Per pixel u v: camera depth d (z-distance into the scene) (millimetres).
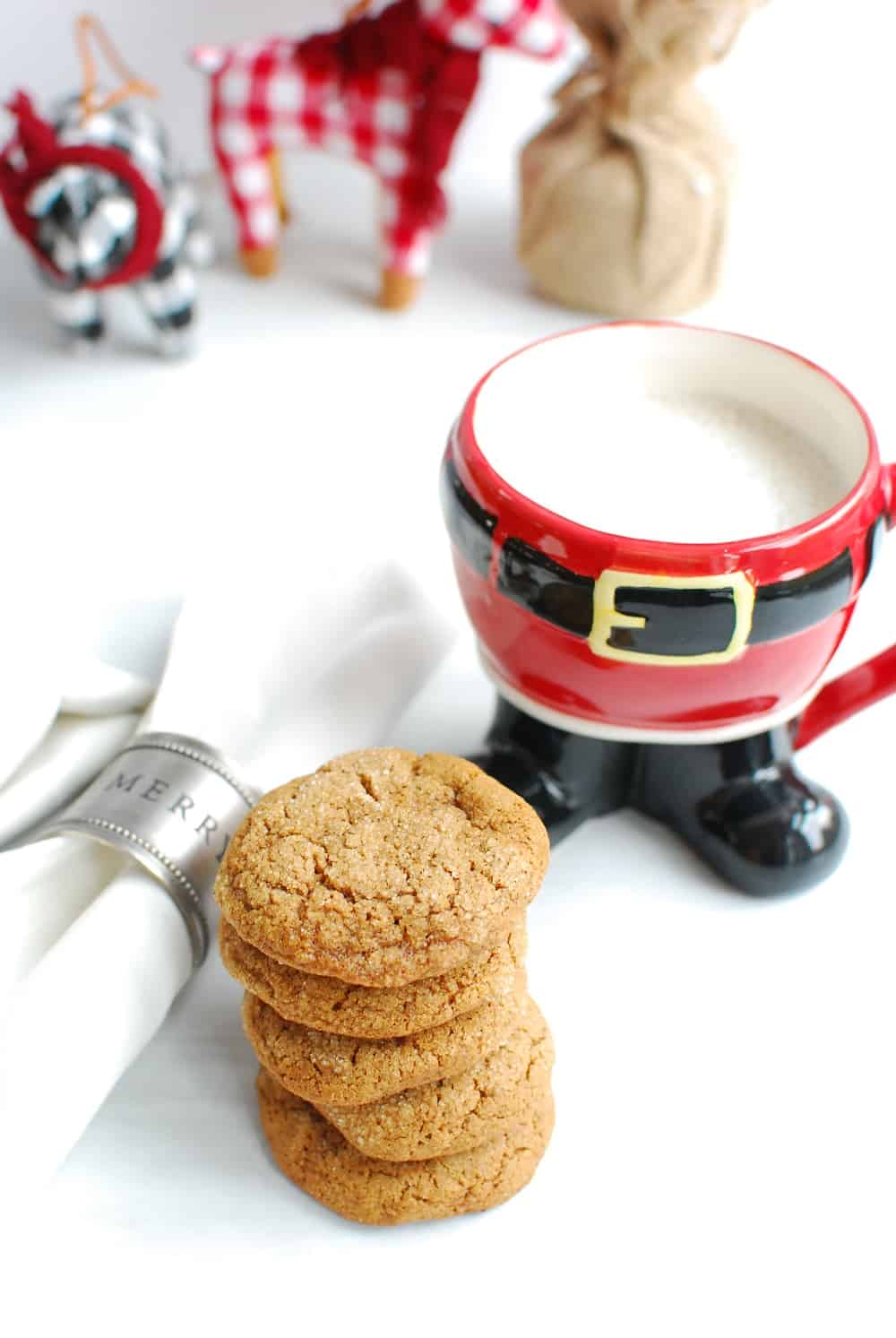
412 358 705
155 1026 448
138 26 773
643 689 450
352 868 411
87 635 554
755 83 831
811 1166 444
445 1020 409
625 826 519
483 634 474
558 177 692
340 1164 432
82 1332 415
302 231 784
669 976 480
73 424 666
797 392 481
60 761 493
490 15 652
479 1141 425
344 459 648
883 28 807
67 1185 439
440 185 694
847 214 790
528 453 473
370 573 528
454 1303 420
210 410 675
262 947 406
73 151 634
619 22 652
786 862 486
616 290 712
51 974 436
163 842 454
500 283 751
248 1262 427
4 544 596
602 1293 422
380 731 522
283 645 510
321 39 685
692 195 680
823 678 482
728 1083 459
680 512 454
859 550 440
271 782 496
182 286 680
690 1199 438
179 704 490
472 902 406
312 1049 415
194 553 595
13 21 764
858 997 477
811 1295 422
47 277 673
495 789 433
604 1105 454
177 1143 449
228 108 697
